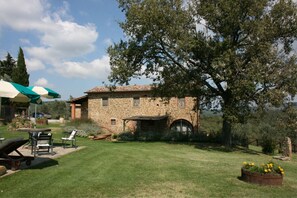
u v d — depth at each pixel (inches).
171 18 852.6
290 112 843.4
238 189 324.8
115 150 625.3
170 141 1022.4
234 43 887.1
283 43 879.7
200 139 1018.7
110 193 292.5
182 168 447.5
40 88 619.8
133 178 361.1
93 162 457.7
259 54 791.7
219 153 744.3
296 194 313.0
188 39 829.2
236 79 769.6
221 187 331.6
